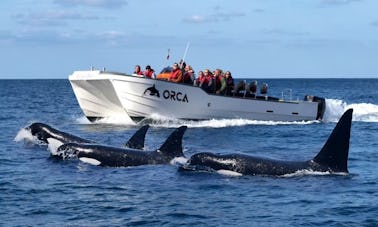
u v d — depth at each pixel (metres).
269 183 19.33
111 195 18.06
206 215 15.88
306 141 33.41
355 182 19.61
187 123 41.62
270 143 32.38
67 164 22.69
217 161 20.83
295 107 45.06
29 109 63.25
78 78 41.28
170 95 40.84
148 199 17.55
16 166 22.94
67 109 63.47
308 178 19.95
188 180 19.88
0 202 17.28
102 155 22.62
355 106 58.72
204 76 42.22
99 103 42.47
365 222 15.14
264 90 44.06
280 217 15.64
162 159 22.56
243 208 16.55
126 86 39.84
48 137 27.72
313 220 15.34
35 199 17.62
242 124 42.91
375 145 31.41
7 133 36.16
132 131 37.38
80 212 16.19
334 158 20.72
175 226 14.91
